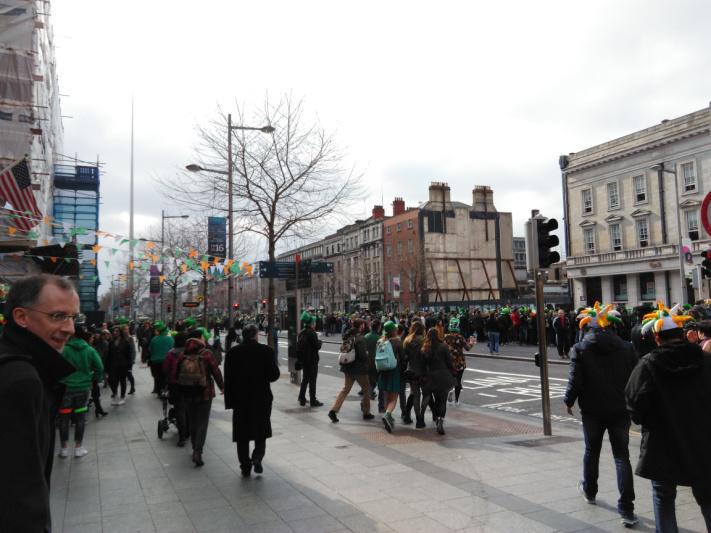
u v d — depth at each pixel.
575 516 4.73
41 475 1.68
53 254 15.21
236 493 5.55
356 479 5.96
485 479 5.88
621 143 43.66
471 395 12.92
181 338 8.27
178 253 13.37
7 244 16.52
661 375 3.58
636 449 7.17
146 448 7.77
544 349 8.24
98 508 5.16
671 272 39.72
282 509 5.04
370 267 70.44
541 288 8.36
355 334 9.77
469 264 59.78
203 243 27.45
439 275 57.97
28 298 1.98
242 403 6.21
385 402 10.19
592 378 4.77
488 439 7.93
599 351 4.79
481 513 4.84
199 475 6.27
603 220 45.22
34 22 19.56
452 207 60.00
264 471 6.36
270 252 15.55
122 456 7.29
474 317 28.52
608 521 4.61
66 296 2.06
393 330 9.20
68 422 7.37
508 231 62.53
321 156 23.45
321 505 5.13
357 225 73.88
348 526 4.59
